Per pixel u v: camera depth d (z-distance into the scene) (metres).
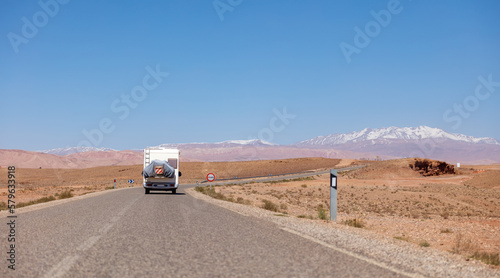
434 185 76.25
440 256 9.51
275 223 14.88
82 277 6.68
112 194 39.16
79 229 12.49
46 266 7.41
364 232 13.56
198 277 6.78
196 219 15.84
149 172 38.84
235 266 7.61
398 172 116.31
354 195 51.00
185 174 162.50
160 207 21.89
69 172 188.88
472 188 71.19
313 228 13.57
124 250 9.07
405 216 30.05
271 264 7.83
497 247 14.31
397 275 7.17
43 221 14.66
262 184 75.44
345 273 7.23
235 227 13.45
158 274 6.95
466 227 20.94
